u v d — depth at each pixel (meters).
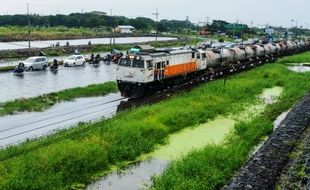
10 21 155.75
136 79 36.56
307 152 18.94
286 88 45.66
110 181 18.77
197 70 48.00
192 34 164.12
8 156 18.91
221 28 160.62
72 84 44.72
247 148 23.27
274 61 81.00
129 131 23.77
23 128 26.19
